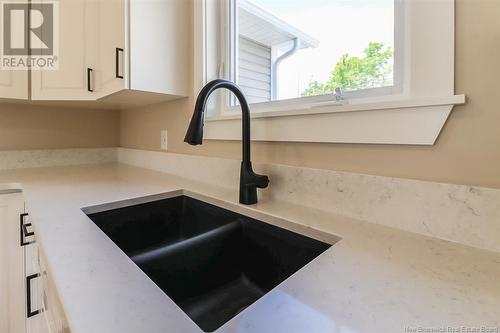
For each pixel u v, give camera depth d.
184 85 1.21
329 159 0.72
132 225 0.87
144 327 0.29
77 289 0.36
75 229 0.59
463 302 0.34
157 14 1.12
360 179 0.65
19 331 1.18
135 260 0.55
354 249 0.50
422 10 0.56
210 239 0.70
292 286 0.37
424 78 0.56
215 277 0.70
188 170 1.20
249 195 0.78
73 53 1.35
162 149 1.43
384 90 0.68
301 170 0.77
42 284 0.78
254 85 1.08
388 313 0.32
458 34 0.51
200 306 0.66
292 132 0.78
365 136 0.63
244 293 0.72
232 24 1.16
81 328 0.29
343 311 0.32
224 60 1.16
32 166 1.63
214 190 0.97
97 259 0.45
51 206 0.77
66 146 1.77
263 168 0.86
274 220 0.69
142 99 1.33
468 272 0.41
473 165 0.50
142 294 0.36
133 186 1.05
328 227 0.61
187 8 1.22
